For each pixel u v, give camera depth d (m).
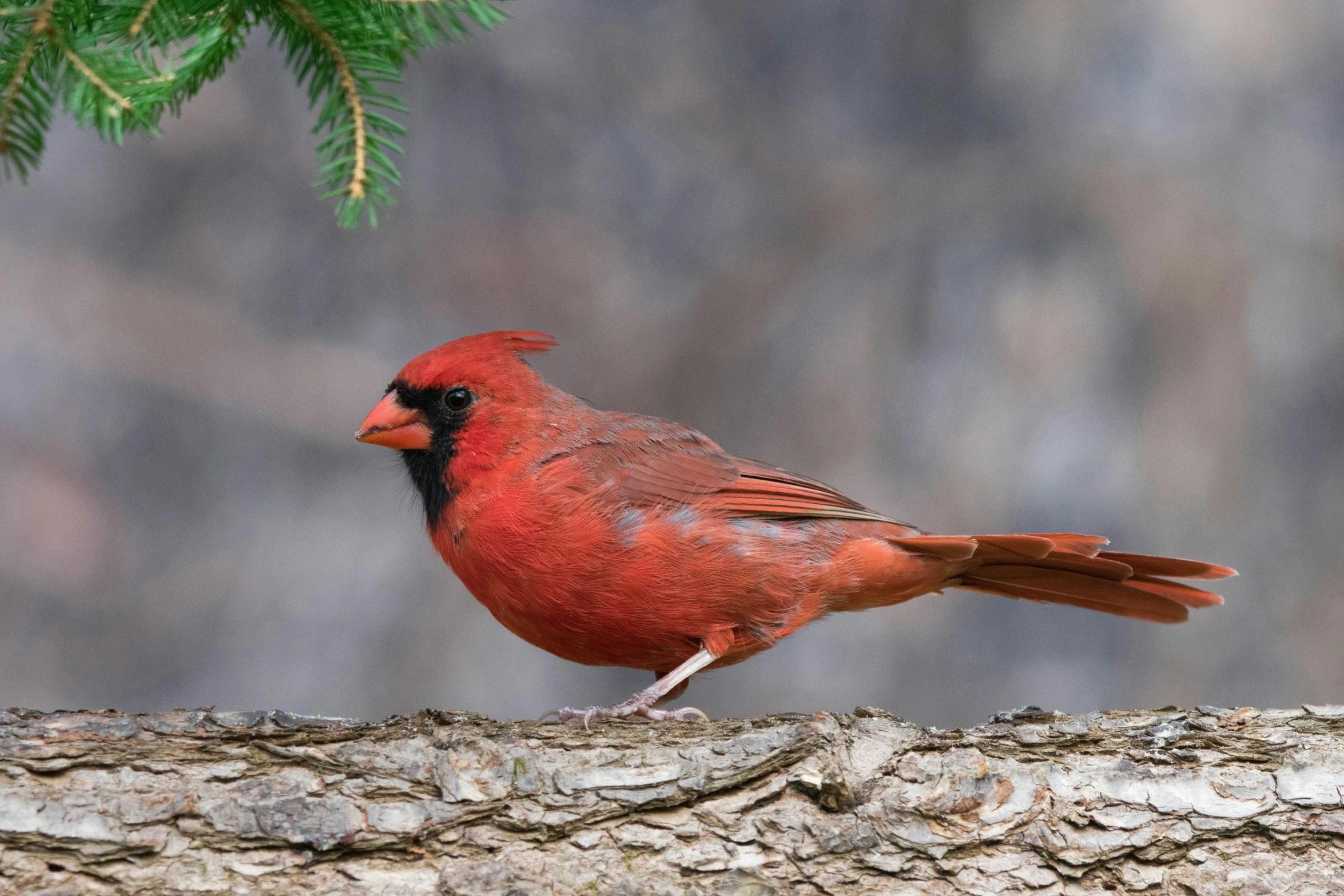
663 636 6.39
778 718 5.26
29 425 13.05
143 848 4.61
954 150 14.12
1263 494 12.62
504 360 6.55
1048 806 4.98
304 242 13.73
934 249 13.66
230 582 12.89
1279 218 13.16
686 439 6.64
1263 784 5.02
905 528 6.85
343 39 5.12
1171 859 4.93
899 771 5.05
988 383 13.10
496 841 4.82
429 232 13.83
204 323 13.48
